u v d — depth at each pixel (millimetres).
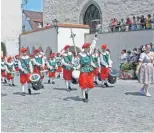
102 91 13656
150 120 7582
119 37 23281
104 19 28797
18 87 16703
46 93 13359
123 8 27172
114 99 11164
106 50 15766
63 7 33281
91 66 10664
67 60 14367
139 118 7816
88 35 26828
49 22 35000
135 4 26188
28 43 32312
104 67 15258
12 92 14016
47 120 7590
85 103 10297
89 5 30422
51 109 9156
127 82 17953
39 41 29750
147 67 11953
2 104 10172
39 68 15211
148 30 20953
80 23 31281
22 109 9180
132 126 6941
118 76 21453
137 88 14805
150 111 8781
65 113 8500
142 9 25625
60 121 7465
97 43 25297
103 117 7941
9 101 10938
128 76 19875
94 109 9133
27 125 7031
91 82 10523
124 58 20516
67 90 14422
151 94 12570
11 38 38062
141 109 9094
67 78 14414
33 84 12977
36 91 14188
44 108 9344
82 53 10719
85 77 10492
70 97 11883
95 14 30000
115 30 24250
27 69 12891
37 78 13125
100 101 10711
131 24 22859
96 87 15344
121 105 9820
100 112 8648
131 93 12875
